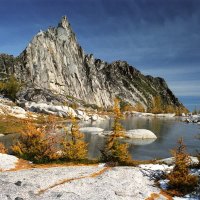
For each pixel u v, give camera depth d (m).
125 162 38.38
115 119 41.91
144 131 85.19
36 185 26.56
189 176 28.39
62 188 26.17
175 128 118.88
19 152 40.16
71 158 39.06
